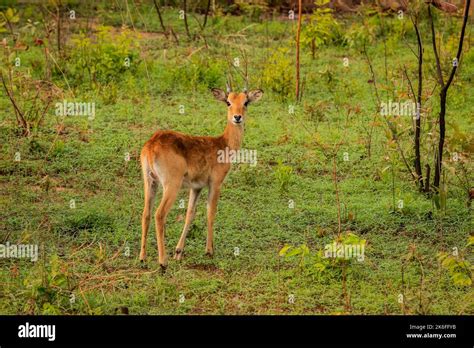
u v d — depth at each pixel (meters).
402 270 11.39
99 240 12.59
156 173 11.81
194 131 16.66
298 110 18.14
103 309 10.66
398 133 15.54
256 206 13.90
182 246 12.11
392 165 14.44
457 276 10.91
